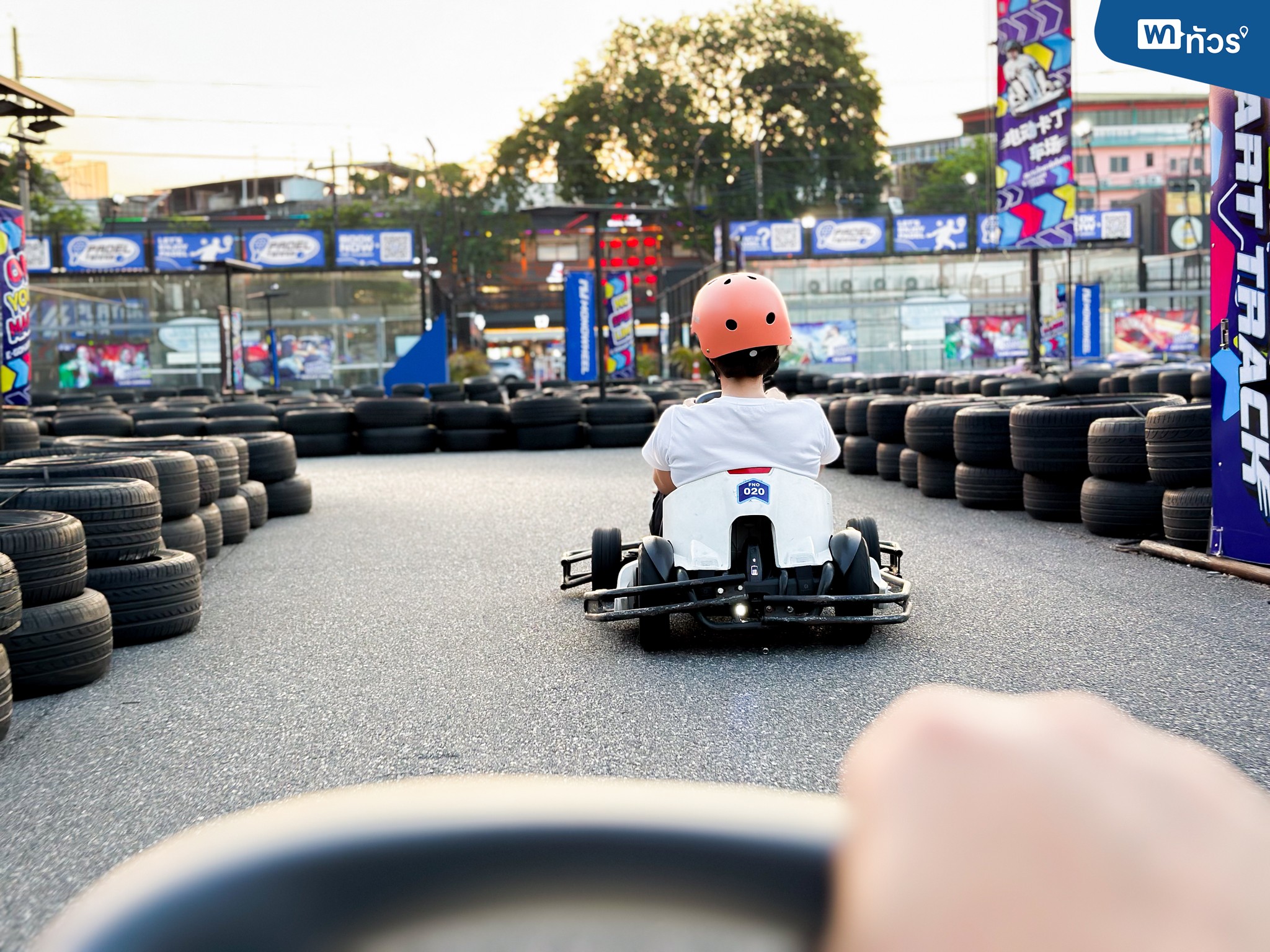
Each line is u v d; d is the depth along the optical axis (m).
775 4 57.84
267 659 4.98
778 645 4.85
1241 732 3.49
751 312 4.82
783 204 56.62
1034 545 7.33
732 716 3.87
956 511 9.24
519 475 13.81
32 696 4.45
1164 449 6.77
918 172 78.19
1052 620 5.15
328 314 42.28
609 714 3.94
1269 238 5.77
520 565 7.23
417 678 4.55
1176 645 4.62
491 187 63.06
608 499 10.71
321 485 13.34
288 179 95.81
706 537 4.68
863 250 43.91
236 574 7.32
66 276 40.66
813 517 4.75
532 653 4.90
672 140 56.66
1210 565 6.25
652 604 4.75
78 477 5.91
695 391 23.77
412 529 9.16
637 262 55.06
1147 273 48.03
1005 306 45.56
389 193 78.00
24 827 3.08
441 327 30.30
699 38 57.44
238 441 9.73
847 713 3.85
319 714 4.09
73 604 4.59
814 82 57.41
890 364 45.31
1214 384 6.25
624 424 19.00
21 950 2.32
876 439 11.95
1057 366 25.62
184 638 5.47
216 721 4.05
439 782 0.34
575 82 58.88
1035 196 15.19
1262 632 4.80
